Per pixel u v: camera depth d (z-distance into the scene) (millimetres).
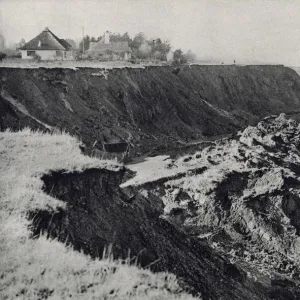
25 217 13031
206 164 23469
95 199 17047
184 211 19078
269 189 21438
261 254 18016
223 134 37188
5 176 15359
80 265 11539
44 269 10797
